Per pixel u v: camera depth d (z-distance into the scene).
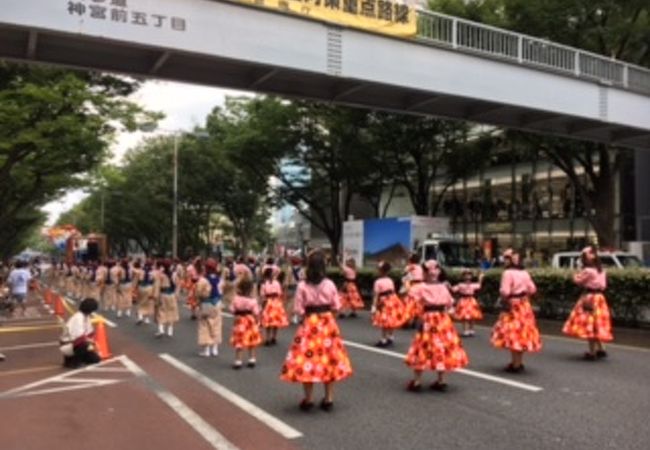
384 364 11.11
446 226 29.36
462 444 6.45
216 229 61.03
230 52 13.52
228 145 33.12
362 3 15.27
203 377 10.27
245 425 7.30
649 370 10.23
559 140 24.44
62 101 19.53
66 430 7.24
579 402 8.12
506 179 38.19
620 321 14.64
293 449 6.36
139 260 22.27
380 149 29.69
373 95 17.28
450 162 30.42
